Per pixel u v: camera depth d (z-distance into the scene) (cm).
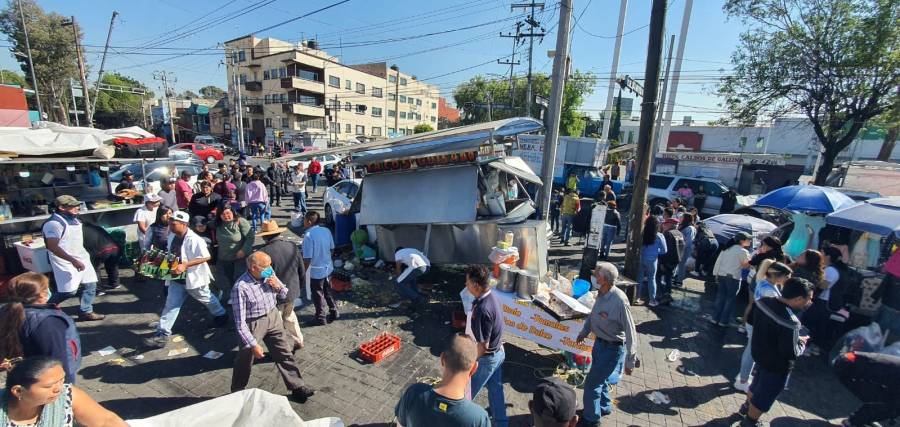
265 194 1067
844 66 1340
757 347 362
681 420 399
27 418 205
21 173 668
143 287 664
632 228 696
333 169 1529
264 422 300
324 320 566
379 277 750
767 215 1291
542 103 1159
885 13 1253
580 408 400
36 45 3253
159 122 5509
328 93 4841
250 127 5003
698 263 903
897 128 1758
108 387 405
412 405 216
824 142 1488
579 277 717
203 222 751
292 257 469
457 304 645
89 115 2416
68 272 502
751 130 3566
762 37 1523
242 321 358
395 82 6084
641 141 671
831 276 541
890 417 357
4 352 276
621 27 2278
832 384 482
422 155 686
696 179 1552
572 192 1088
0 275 590
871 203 648
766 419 412
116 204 780
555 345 467
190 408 302
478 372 324
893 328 462
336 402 399
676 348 552
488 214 707
